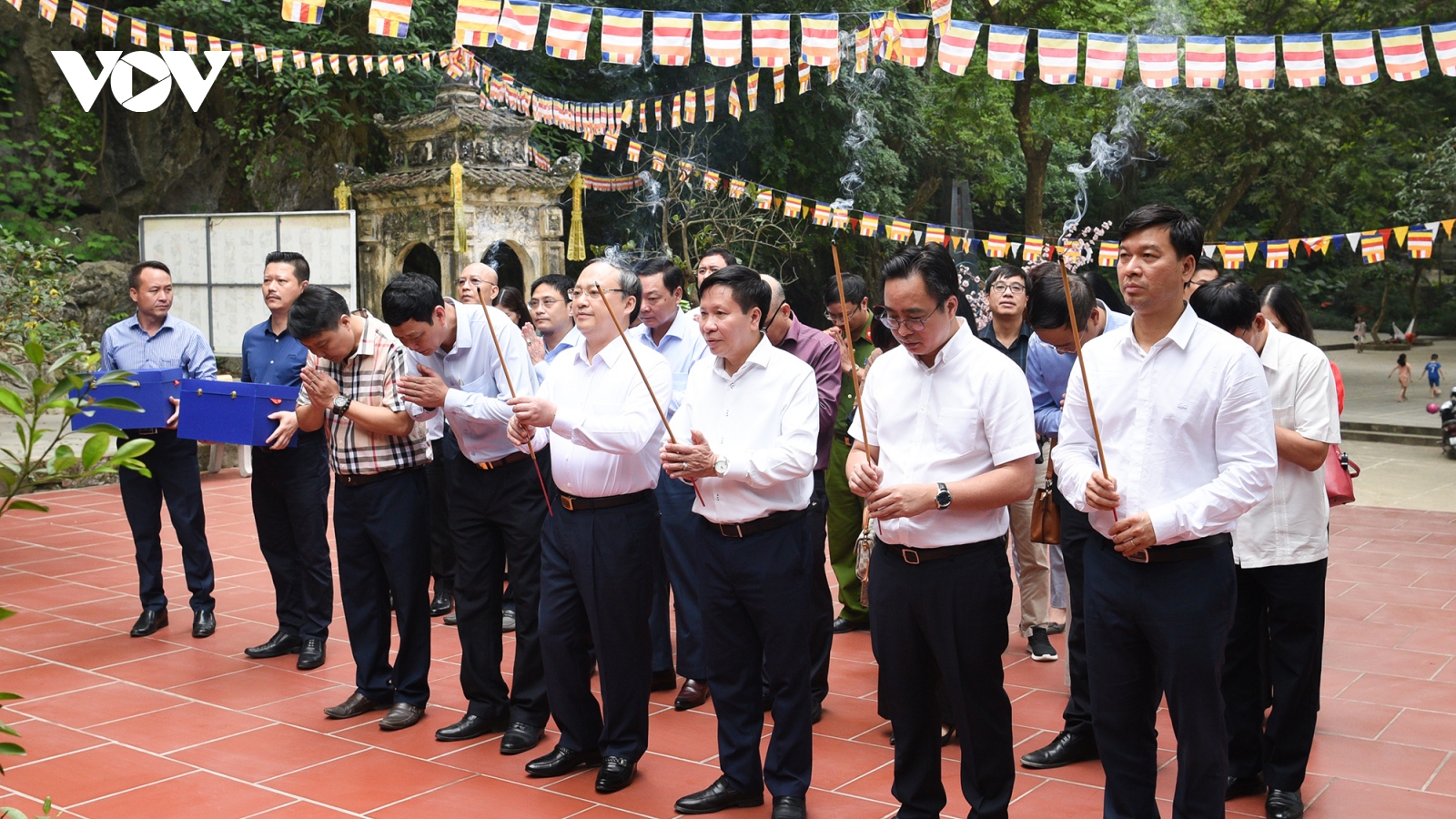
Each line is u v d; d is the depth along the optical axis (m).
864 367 5.26
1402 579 6.75
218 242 10.45
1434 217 17.86
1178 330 2.74
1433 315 33.44
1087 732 3.90
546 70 15.32
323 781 3.76
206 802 3.60
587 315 3.66
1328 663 5.10
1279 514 3.39
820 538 4.31
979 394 2.98
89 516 8.17
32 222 13.34
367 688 4.39
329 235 10.01
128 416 5.19
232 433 4.67
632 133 16.19
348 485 4.20
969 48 5.73
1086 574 2.92
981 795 3.09
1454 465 12.29
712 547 3.40
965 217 24.08
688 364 4.72
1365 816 3.49
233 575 6.61
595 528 3.59
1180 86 19.06
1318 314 34.94
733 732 3.51
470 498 4.02
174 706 4.49
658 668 4.74
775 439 3.35
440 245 10.40
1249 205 32.03
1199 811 2.76
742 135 16.92
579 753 3.83
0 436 9.94
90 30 13.86
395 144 11.16
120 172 14.08
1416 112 19.70
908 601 3.03
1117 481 2.80
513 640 5.40
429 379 3.77
